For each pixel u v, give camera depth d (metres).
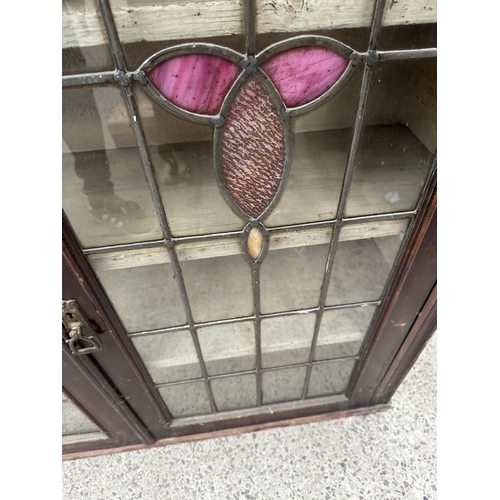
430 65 0.48
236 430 1.20
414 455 1.14
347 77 0.47
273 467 1.14
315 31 0.43
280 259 0.69
